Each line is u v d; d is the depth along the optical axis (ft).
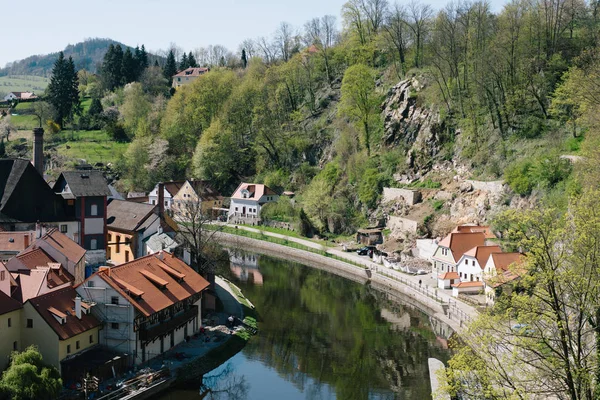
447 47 494.59
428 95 504.84
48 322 189.67
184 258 287.89
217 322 271.69
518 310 127.65
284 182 591.78
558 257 121.80
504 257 297.74
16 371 166.81
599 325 120.98
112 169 652.89
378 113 548.72
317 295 338.54
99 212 325.62
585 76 341.41
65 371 190.80
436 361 235.20
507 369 131.44
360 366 235.81
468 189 419.74
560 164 359.05
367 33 651.25
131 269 229.25
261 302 320.70
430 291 321.32
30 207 306.35
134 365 208.74
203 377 220.02
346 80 540.93
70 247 257.55
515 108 432.66
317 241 471.62
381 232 451.53
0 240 257.55
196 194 566.36
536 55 446.60
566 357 117.80
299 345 257.55
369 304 321.93
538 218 126.41
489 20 504.84
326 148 590.96
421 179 473.26
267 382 220.02
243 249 476.13
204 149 633.61
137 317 208.54
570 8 464.65
